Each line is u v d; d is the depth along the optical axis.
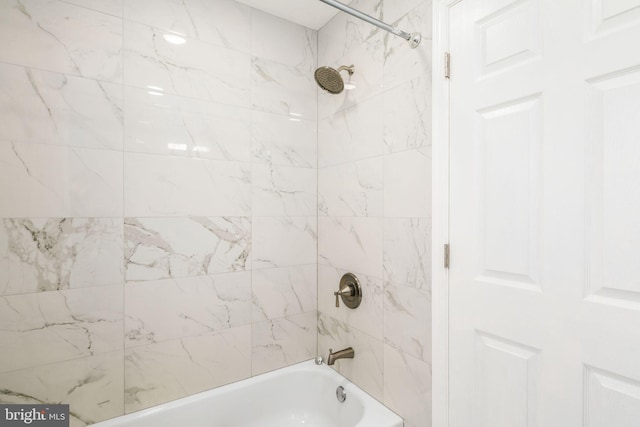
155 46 1.38
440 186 1.15
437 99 1.15
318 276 1.85
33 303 1.16
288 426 1.65
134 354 1.34
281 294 1.73
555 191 0.87
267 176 1.68
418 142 1.24
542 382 0.90
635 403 0.74
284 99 1.74
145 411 1.35
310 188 1.83
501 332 0.99
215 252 1.53
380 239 1.42
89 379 1.26
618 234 0.77
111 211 1.29
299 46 1.79
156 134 1.38
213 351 1.53
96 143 1.26
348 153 1.61
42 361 1.18
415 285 1.25
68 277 1.22
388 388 1.38
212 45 1.52
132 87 1.33
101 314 1.28
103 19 1.27
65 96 1.21
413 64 1.26
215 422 1.49
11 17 1.12
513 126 0.96
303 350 1.81
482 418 1.04
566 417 0.85
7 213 1.12
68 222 1.21
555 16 0.87
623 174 0.76
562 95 0.85
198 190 1.48
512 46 0.96
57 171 1.19
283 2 1.60
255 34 1.65
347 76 1.62
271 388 1.65
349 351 1.57
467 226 1.08
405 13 1.29
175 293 1.43
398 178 1.33
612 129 0.77
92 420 1.26
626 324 0.75
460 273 1.10
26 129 1.14
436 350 1.16
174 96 1.42
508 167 0.97
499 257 0.99
